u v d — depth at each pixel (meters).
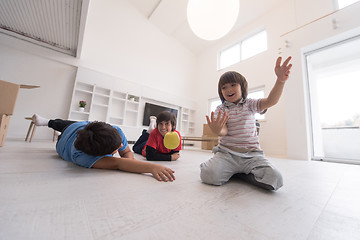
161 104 4.53
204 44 5.11
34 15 1.99
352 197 0.52
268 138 3.08
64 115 2.99
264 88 3.42
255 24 3.91
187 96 5.17
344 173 1.03
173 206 0.37
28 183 0.47
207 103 4.94
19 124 2.58
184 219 0.31
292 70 2.22
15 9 1.89
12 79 2.58
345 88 2.21
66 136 0.85
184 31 4.68
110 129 0.65
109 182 0.54
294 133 2.09
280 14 3.39
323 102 2.35
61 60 3.00
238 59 4.27
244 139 0.73
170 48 4.89
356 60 2.17
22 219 0.27
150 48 4.43
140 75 4.16
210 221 0.31
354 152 2.09
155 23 4.49
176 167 0.97
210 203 0.41
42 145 1.68
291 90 2.19
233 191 0.54
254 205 0.42
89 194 0.42
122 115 3.79
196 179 0.68
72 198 0.38
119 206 0.36
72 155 0.73
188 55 5.37
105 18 3.67
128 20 4.05
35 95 2.75
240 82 0.78
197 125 5.10
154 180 0.60
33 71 2.76
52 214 0.30
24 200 0.35
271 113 3.10
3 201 0.34
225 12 1.73
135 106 4.04
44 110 2.81
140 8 4.22
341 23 1.89
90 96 3.33
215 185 0.60
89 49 3.37
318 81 2.40
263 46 3.72
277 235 0.27
